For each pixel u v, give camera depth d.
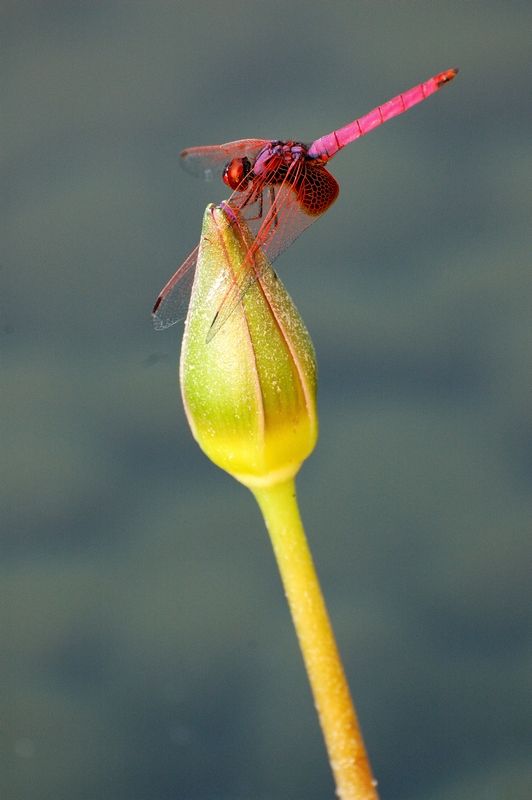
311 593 0.48
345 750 0.48
